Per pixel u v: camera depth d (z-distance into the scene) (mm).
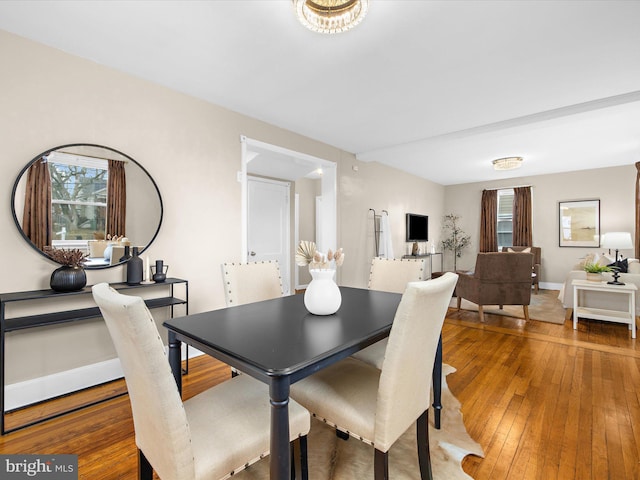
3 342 1774
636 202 5547
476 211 7477
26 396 2031
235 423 1093
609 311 3721
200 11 1814
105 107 2381
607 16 1856
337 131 3924
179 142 2811
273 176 5402
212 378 2420
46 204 2115
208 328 1345
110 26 1946
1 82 1966
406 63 2361
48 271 2127
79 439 1696
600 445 1635
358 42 2105
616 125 3650
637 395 2145
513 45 2143
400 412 1152
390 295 2072
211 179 3041
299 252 1613
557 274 6430
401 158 5195
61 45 2139
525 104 3098
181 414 875
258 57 2283
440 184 7719
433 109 3215
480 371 2533
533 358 2799
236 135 3264
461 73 2508
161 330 2729
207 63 2365
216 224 3070
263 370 945
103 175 2361
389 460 1526
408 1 1731
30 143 2062
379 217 5570
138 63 2363
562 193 6379
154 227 2625
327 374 1462
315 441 1677
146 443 1019
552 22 1911
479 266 3957
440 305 1209
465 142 4195
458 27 1955
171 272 2756
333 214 4648
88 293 2100
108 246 2383
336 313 1600
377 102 3057
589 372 2508
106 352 2383
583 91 2818
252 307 1741
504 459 1538
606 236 3984
